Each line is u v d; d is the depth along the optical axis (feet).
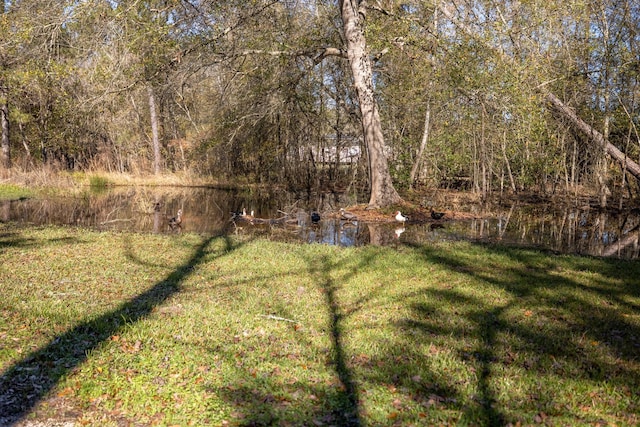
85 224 60.13
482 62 59.41
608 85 75.36
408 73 82.64
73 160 132.16
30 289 28.43
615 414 16.15
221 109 91.71
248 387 17.38
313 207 84.43
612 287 31.30
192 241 45.03
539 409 16.35
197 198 96.63
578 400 16.94
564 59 78.18
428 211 73.67
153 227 59.82
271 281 31.37
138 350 20.20
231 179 124.47
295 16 75.36
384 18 69.26
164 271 33.68
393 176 89.86
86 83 71.36
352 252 41.06
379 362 19.52
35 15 63.41
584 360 20.11
